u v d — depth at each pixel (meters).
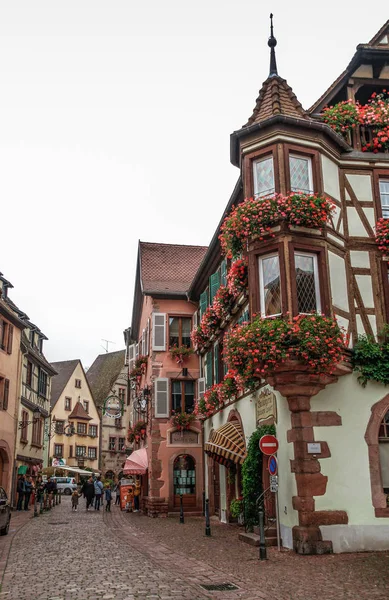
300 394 12.77
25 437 34.81
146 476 26.64
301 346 12.20
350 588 8.83
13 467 30.11
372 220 14.80
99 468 60.78
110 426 62.84
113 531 17.91
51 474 41.19
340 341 12.46
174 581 9.53
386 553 12.09
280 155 14.02
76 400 59.97
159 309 26.72
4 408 28.73
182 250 31.03
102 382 67.25
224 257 19.91
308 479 12.57
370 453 13.02
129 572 10.39
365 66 16.03
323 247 13.55
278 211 13.31
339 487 12.70
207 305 23.27
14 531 18.00
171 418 25.52
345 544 12.36
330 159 14.75
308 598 8.26
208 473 23.33
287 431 13.27
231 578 9.77
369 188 15.02
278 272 13.48
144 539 15.57
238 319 17.80
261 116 14.93
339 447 12.92
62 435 57.28
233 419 18.67
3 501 16.75
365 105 15.73
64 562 11.65
